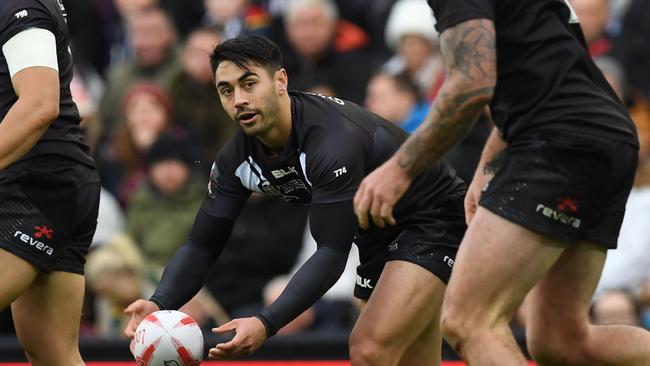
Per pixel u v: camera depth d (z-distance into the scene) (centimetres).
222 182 1931
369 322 1905
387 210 1673
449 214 1956
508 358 1678
